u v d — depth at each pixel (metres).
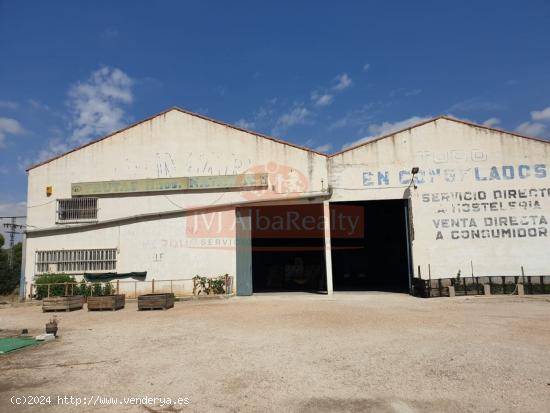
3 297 29.03
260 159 20.20
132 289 19.88
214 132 20.58
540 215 18.78
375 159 19.86
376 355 7.64
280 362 7.34
